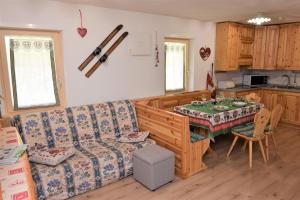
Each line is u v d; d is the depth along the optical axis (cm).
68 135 295
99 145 299
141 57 396
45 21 298
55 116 293
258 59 558
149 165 257
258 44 552
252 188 268
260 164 328
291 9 363
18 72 302
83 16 326
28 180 126
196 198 249
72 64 327
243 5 335
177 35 439
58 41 321
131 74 388
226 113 324
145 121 344
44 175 231
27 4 283
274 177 292
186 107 357
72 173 245
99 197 252
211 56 512
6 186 119
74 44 324
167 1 310
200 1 311
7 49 291
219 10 371
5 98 296
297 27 496
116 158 275
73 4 315
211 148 376
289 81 563
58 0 300
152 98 405
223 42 499
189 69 491
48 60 320
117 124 336
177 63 471
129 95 391
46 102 326
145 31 393
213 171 308
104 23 346
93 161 259
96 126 318
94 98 354
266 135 337
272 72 591
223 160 341
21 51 300
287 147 390
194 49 477
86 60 337
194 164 299
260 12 386
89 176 257
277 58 535
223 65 506
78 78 334
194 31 467
